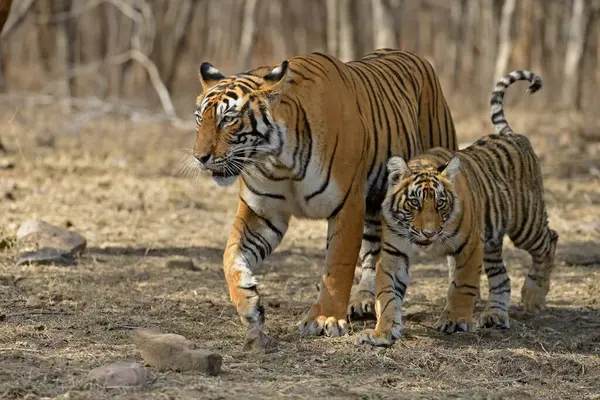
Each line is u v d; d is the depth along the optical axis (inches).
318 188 394.3
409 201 383.2
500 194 432.5
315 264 564.4
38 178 798.5
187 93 1786.4
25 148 973.2
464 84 2060.8
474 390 342.6
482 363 372.8
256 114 376.8
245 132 375.6
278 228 408.2
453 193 390.0
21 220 639.1
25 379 325.7
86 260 536.7
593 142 1122.7
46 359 351.6
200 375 337.4
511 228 448.5
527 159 454.6
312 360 366.0
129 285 481.7
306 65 398.6
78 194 740.0
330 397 322.7
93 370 326.6
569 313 462.6
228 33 2349.9
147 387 322.0
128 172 864.3
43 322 404.5
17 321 404.2
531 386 353.7
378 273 394.0
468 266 407.2
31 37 2092.8
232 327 411.5
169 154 991.6
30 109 1357.0
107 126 1217.4
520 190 445.7
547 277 463.8
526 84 1822.1
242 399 314.0
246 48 1562.5
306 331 401.1
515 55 1565.0
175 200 740.0
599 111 1492.4
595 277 541.0
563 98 1662.2
